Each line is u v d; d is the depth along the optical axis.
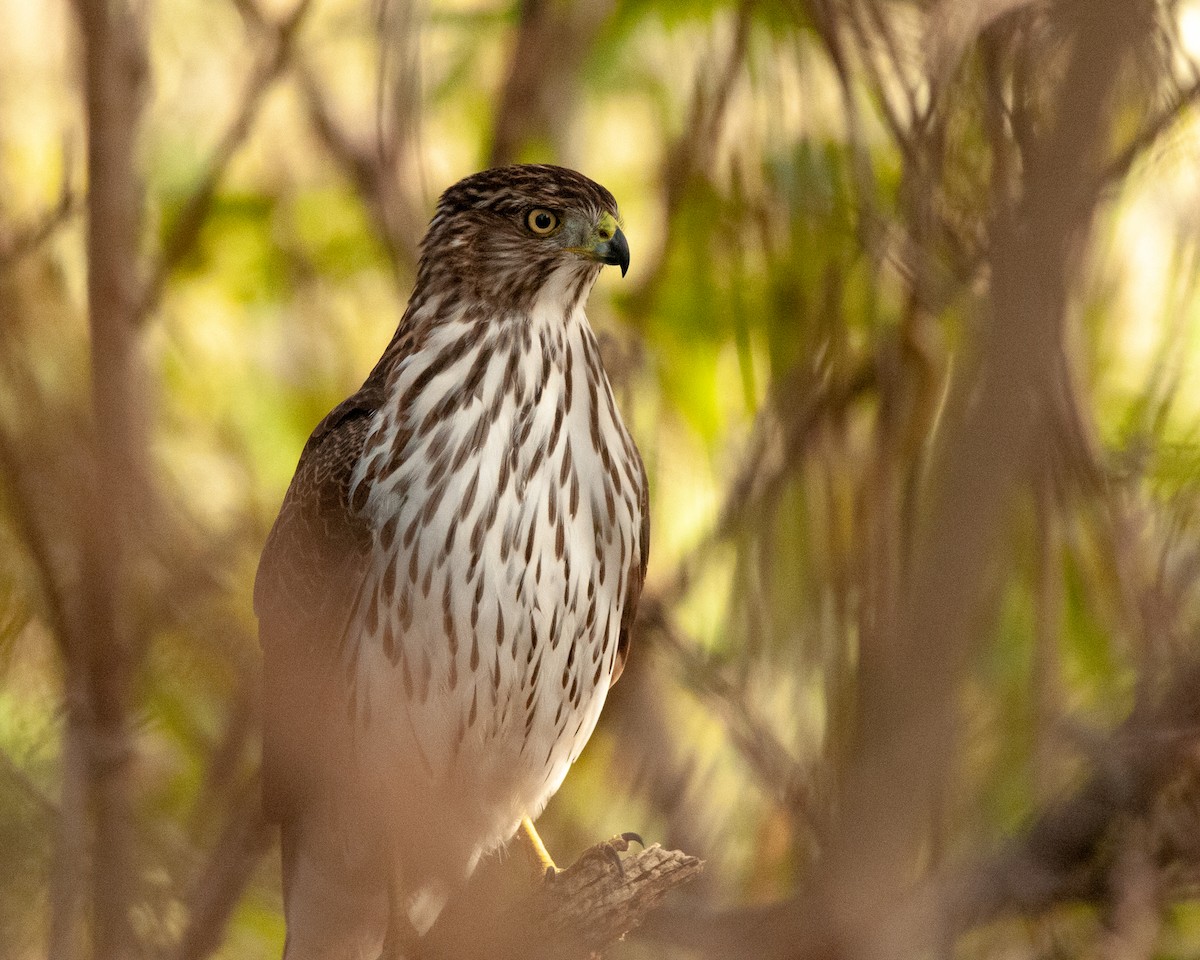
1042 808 8.41
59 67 11.54
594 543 8.71
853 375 8.01
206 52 12.89
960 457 3.56
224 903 10.12
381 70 11.29
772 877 10.31
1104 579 8.72
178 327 12.65
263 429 12.87
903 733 3.84
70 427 9.36
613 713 11.67
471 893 8.59
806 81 8.12
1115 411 8.73
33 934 8.46
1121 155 6.73
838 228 8.02
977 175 6.52
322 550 8.70
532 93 12.10
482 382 8.55
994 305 3.63
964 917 8.14
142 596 10.01
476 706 8.59
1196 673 8.29
